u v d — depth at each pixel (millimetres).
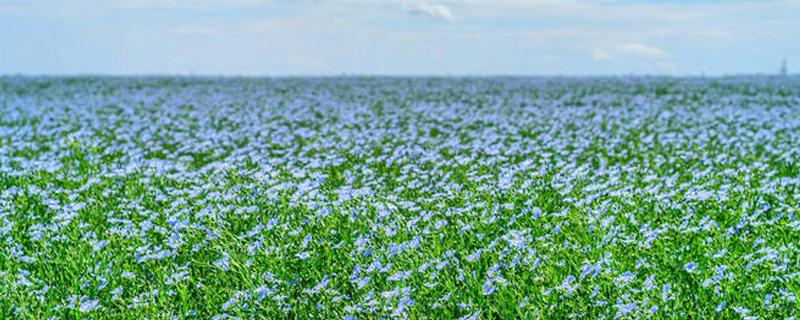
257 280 6332
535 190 9078
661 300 5621
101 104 22281
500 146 12469
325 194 9086
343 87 28984
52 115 19047
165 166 10719
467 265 6621
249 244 7055
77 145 13000
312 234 7473
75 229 7609
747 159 11766
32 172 10477
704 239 7043
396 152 11625
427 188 9219
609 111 19344
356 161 11922
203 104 21953
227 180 9727
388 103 22375
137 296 6191
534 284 6125
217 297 6242
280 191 9102
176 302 6230
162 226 7883
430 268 6516
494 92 26312
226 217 8078
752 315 5527
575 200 8477
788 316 5500
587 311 5715
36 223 8258
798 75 34469
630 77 34781
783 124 15914
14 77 35656
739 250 6855
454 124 16734
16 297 6129
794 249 6543
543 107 20938
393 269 6516
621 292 5883
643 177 10141
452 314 5840
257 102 22531
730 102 22438
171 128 16484
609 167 11227
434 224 7691
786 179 8984
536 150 12766
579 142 14016
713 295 5840
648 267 6312
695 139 14117
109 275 6559
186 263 6781
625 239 7070
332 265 6711
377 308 5852
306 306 5988
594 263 6316
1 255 7125
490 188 8953
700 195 8172
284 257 6746
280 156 13023
